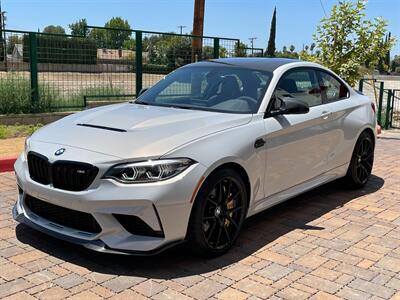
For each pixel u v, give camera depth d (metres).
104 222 3.80
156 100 5.43
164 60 12.55
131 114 4.74
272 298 3.63
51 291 3.63
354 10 11.80
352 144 6.21
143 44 12.16
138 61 12.11
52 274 3.89
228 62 5.74
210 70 5.60
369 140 6.62
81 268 4.00
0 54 10.48
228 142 4.28
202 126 4.34
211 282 3.84
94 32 11.66
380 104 14.30
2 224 4.93
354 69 11.75
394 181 7.20
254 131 4.57
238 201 4.44
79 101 11.48
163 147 3.92
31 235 4.64
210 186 4.07
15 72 10.62
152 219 3.79
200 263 4.17
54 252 4.29
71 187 3.90
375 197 6.34
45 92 10.93
